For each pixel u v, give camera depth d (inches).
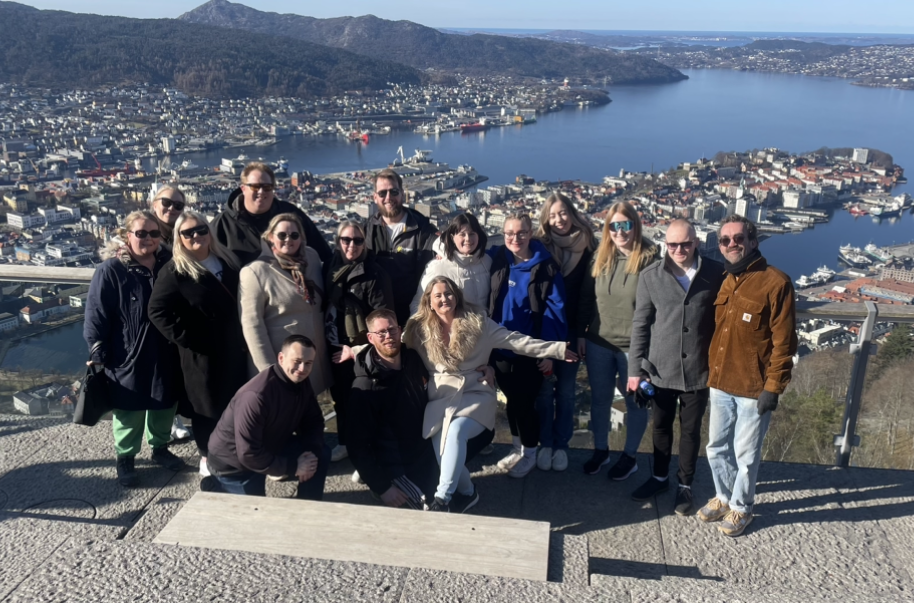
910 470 179.0
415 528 129.3
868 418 180.2
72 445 190.2
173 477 177.0
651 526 159.9
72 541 123.3
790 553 148.4
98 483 172.9
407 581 111.5
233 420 156.9
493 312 186.5
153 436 180.5
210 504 137.3
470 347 163.8
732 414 156.8
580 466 188.9
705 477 181.3
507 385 180.2
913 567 143.0
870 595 134.4
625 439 182.7
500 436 215.6
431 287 163.8
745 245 152.4
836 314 177.9
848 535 153.6
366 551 123.3
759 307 147.4
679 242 158.4
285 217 168.6
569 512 166.9
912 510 161.8
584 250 191.5
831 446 184.9
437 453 164.1
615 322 179.8
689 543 153.1
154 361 169.9
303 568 114.7
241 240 192.2
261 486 167.2
